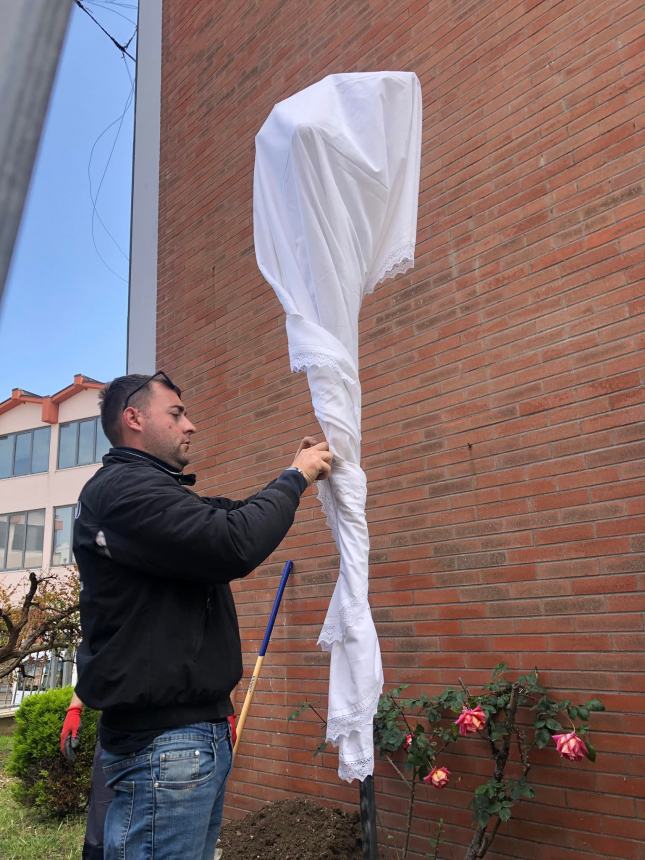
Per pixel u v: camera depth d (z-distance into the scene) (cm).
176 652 136
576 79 329
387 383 385
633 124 305
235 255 521
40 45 52
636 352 289
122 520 138
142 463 153
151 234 625
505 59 362
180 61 631
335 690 174
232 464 484
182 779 131
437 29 400
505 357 335
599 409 297
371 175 200
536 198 336
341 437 180
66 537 1845
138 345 602
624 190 304
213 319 529
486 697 294
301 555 420
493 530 324
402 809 331
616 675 273
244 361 493
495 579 319
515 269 338
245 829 361
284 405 455
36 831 459
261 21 539
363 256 198
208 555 135
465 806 308
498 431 331
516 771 293
